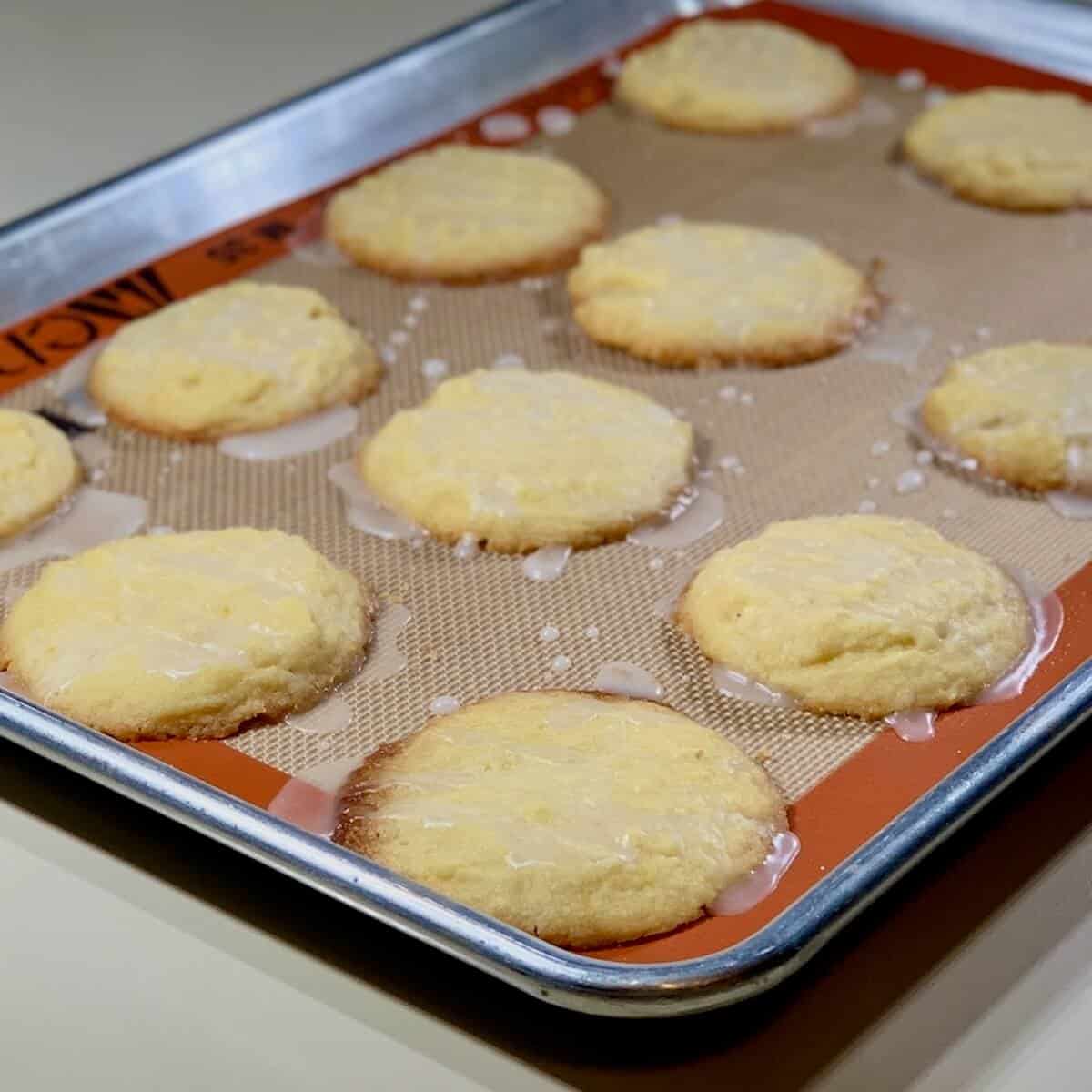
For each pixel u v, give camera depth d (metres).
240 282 0.59
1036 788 0.43
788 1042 0.38
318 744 0.44
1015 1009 0.39
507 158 0.65
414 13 0.78
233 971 0.39
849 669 0.45
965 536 0.51
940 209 0.64
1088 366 0.56
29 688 0.45
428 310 0.59
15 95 0.71
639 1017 0.37
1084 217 0.64
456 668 0.46
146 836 0.42
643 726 0.43
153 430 0.54
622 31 0.73
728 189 0.65
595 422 0.53
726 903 0.40
